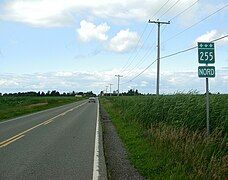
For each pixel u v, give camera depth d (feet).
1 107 206.28
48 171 34.35
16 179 31.01
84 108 199.21
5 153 44.73
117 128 78.79
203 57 39.34
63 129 77.10
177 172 30.96
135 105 96.48
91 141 56.95
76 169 35.42
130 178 32.27
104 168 35.99
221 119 44.96
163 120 65.57
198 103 51.11
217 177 29.19
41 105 232.32
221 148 36.88
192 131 46.37
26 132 70.13
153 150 43.60
